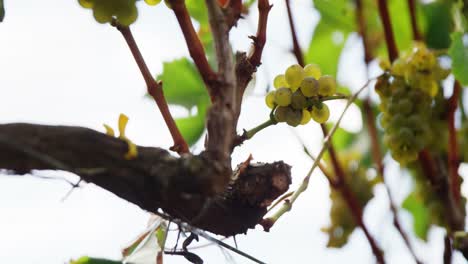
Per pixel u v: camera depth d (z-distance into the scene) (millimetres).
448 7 5070
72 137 4602
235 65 4711
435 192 4984
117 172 4605
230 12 4707
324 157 5117
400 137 4887
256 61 4727
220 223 4652
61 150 4598
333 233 5102
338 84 5160
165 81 5031
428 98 4898
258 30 4730
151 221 4797
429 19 5082
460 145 5059
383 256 5023
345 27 5156
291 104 4742
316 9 5160
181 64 5031
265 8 4734
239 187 4652
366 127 5137
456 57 4871
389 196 5008
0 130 4594
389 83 4902
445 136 4984
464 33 4914
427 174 4977
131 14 4695
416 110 4895
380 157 5043
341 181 5047
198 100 5027
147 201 4621
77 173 4602
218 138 4609
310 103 4746
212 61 5035
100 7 4691
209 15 4648
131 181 4605
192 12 5062
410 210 5176
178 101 5027
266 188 4656
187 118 5023
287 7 5035
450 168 4988
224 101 4625
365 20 5145
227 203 4652
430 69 4887
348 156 5137
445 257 4969
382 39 5141
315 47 5172
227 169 4605
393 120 4891
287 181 4660
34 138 4598
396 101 4895
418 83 4887
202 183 4598
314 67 4766
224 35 4645
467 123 5074
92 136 4605
